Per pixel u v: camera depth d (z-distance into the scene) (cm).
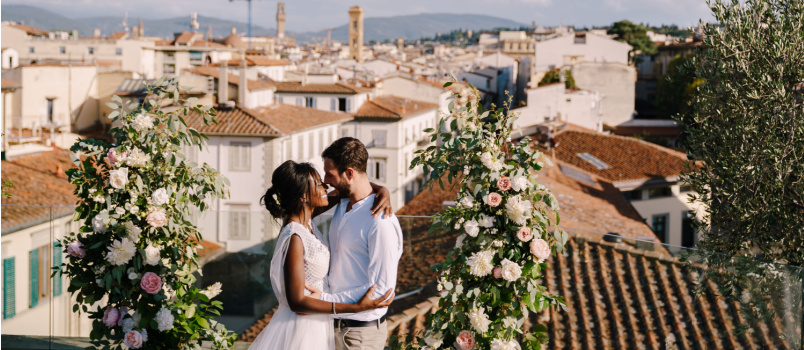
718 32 1066
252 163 4419
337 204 544
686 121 1124
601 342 784
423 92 7350
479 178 575
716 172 1065
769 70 1039
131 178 603
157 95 629
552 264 852
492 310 584
